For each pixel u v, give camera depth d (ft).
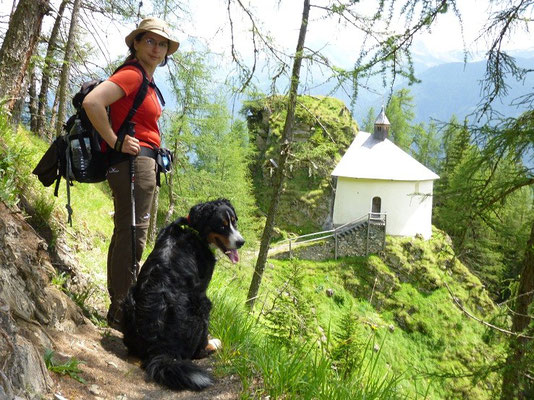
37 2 21.08
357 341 15.20
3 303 8.05
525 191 23.13
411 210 116.78
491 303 98.07
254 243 82.99
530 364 20.68
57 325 10.91
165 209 71.67
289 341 15.16
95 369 9.80
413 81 16.44
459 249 25.89
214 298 16.66
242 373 11.02
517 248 25.07
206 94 42.96
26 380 7.64
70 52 36.35
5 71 20.67
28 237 12.03
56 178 12.87
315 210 119.55
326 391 10.36
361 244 106.93
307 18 30.63
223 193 76.95
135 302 10.96
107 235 24.61
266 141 127.44
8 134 16.19
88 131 11.97
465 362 89.61
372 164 119.24
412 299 99.25
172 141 55.52
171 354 10.63
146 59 12.39
